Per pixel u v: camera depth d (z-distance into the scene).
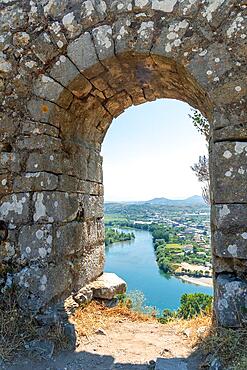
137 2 3.35
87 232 4.45
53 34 3.55
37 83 3.57
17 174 3.56
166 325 4.18
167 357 3.19
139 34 3.33
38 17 3.61
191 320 4.15
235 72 3.11
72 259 4.02
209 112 3.41
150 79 3.92
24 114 3.59
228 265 3.02
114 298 4.75
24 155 3.56
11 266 3.50
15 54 3.63
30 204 3.51
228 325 2.89
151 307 4.91
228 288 2.91
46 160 3.53
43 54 3.57
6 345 3.07
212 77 3.14
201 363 2.90
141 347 3.48
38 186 3.49
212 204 3.26
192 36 3.22
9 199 3.56
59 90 3.53
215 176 3.06
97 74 3.61
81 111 4.04
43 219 3.47
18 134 3.59
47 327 3.30
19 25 3.64
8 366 2.89
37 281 3.41
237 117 3.06
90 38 3.45
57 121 3.66
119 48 3.37
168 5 3.29
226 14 3.17
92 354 3.26
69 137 4.00
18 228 3.52
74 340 3.34
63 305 3.65
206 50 3.18
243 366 2.49
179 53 3.23
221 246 3.00
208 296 5.67
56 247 3.56
